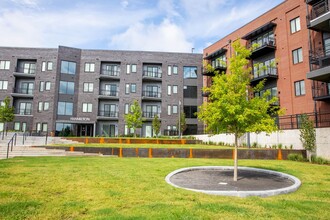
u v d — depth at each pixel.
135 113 35.78
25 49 39.53
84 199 6.20
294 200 6.73
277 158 17.14
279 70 25.86
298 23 24.33
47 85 38.38
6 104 33.78
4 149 16.59
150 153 16.89
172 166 11.98
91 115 39.19
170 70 42.72
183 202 6.11
